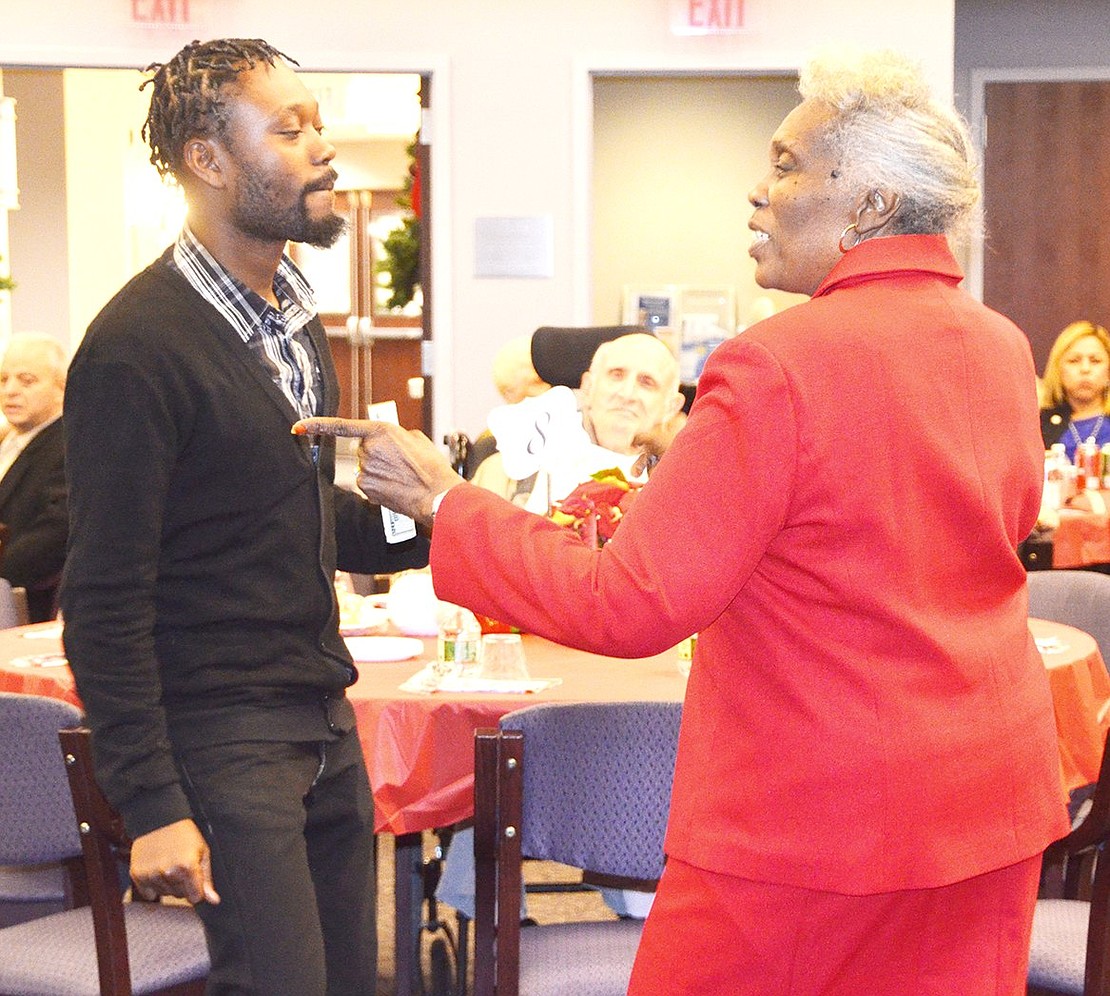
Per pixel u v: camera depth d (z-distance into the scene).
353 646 2.95
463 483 1.53
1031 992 2.38
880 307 1.42
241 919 1.78
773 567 1.41
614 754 2.16
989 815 1.42
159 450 1.73
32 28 6.32
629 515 1.41
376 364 11.20
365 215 11.16
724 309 8.21
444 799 2.58
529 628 1.44
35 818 2.27
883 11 6.47
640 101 8.33
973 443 1.42
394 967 3.15
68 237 9.99
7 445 5.13
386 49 6.48
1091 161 8.14
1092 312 8.18
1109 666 3.56
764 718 1.42
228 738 1.80
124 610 1.71
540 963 2.30
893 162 1.43
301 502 1.87
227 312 1.86
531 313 6.61
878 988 1.45
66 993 2.23
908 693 1.39
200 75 1.82
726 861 1.42
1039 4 8.10
